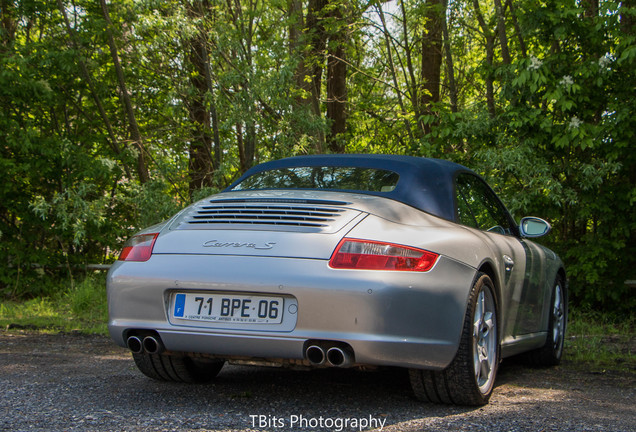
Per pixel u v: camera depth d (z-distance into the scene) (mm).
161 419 2789
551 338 4652
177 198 10320
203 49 9539
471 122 8211
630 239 8164
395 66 14445
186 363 3541
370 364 2771
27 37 10250
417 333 2812
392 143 14031
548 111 8203
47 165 9094
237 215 3139
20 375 3820
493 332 3395
